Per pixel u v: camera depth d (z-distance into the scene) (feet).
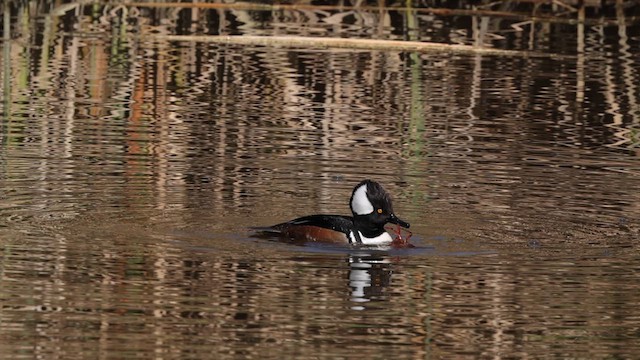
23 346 33.04
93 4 92.58
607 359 33.65
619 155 59.16
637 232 46.44
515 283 39.86
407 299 38.09
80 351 32.81
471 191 51.72
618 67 79.10
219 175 53.16
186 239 43.73
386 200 44.37
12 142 56.95
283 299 37.68
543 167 56.18
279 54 79.87
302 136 60.44
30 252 41.34
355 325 35.63
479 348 34.17
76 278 38.78
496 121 65.21
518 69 77.82
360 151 57.98
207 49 80.69
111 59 76.69
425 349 33.94
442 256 42.86
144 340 33.78
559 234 45.96
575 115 67.10
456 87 72.38
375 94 70.03
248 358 32.73
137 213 46.78
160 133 59.98
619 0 91.40
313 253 42.86
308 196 50.52
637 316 36.96
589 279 40.37
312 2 95.09
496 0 94.84
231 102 67.26
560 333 35.42
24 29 85.15
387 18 91.97
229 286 38.65
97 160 54.54
